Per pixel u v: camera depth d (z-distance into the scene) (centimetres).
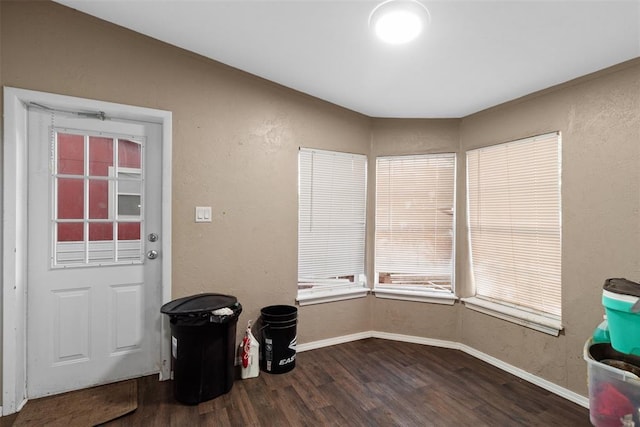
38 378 203
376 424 190
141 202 230
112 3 187
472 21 170
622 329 151
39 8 191
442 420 194
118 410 194
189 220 236
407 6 161
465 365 267
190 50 233
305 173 292
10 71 183
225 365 218
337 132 307
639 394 142
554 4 154
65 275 209
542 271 244
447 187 310
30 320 200
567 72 216
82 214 214
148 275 232
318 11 176
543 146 243
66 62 197
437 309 307
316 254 301
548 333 231
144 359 233
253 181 262
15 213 186
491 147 281
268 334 246
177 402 206
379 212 329
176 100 230
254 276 264
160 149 235
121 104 212
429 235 315
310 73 249
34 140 200
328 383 235
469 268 301
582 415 201
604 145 206
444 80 241
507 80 233
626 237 196
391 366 262
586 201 215
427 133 316
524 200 255
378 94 273
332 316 305
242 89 256
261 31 200
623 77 198
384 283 332
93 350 218
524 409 207
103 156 220
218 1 175
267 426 186
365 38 198
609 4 151
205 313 203
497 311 263
